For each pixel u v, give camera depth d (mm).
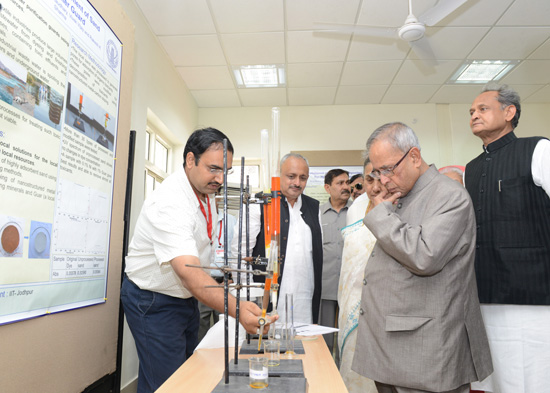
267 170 993
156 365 1412
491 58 4102
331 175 2980
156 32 3600
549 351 1441
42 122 1363
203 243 1487
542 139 1516
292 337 1143
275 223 976
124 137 2057
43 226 1376
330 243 2818
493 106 1639
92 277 1724
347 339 1657
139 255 1424
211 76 4445
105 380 1853
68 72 1530
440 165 5078
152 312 1424
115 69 1955
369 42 3773
